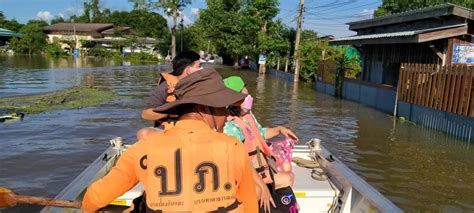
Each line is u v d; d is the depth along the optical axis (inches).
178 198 62.7
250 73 1453.0
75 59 2346.2
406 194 245.3
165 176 63.1
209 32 1988.2
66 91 734.5
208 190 63.1
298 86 947.3
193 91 67.9
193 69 125.6
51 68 1460.4
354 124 466.0
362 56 778.8
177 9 2066.9
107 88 822.5
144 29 3398.1
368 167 297.1
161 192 63.0
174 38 2089.1
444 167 299.0
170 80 127.4
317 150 188.7
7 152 323.9
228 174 64.6
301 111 557.9
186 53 127.0
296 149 191.3
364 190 138.2
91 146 346.0
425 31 492.1
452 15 504.1
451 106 408.2
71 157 312.7
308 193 143.6
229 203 64.5
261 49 1401.3
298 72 1033.5
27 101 601.3
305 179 156.3
